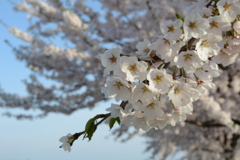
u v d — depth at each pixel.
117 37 8.22
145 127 1.70
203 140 8.70
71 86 9.79
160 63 1.58
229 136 7.66
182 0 7.05
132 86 1.51
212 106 5.12
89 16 8.74
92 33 8.57
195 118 7.84
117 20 8.95
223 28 1.57
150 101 1.53
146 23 7.54
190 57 1.53
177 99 1.53
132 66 1.48
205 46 1.55
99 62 8.11
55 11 8.34
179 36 1.49
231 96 7.57
